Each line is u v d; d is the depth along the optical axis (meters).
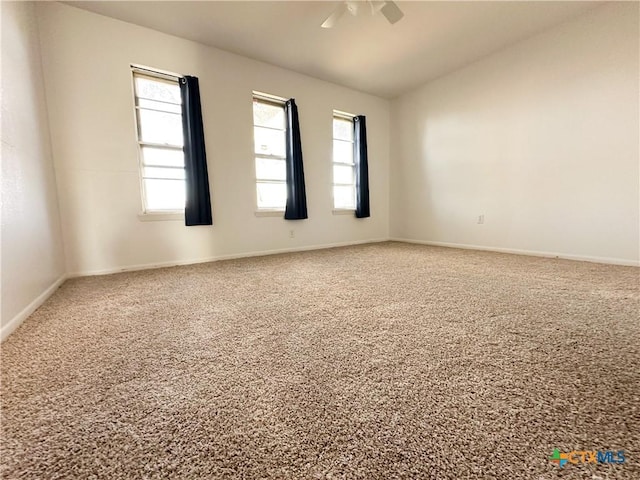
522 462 0.59
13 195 1.48
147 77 2.73
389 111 4.68
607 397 0.79
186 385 0.87
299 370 0.95
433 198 4.19
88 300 1.74
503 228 3.44
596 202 2.71
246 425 0.71
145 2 2.32
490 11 2.57
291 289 1.94
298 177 3.61
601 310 1.47
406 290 1.88
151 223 2.76
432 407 0.76
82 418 0.74
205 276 2.36
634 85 2.46
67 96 2.34
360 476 0.57
